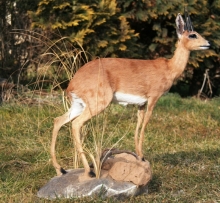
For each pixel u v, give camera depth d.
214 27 20.53
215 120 17.52
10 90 17.98
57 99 17.58
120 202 10.16
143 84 10.60
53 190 10.41
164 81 10.83
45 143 14.02
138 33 19.69
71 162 12.85
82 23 18.67
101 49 19.30
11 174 11.91
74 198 10.11
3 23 20.05
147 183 10.71
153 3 20.00
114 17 19.34
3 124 15.62
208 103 19.92
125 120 16.77
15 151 13.55
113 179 10.44
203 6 20.45
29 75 20.34
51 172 12.09
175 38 20.64
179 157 13.26
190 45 11.11
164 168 12.29
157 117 17.45
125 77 10.45
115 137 14.95
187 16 11.35
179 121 17.12
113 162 10.67
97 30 19.16
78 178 10.53
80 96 10.32
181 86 23.39
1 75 20.14
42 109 16.69
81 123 10.30
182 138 15.53
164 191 11.00
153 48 20.58
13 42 20.12
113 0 19.11
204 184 11.40
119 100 10.68
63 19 18.59
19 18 19.97
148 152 13.97
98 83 10.23
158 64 10.85
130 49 19.92
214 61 21.56
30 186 11.25
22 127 15.37
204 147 14.50
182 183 11.41
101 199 10.09
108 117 16.66
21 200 10.35
